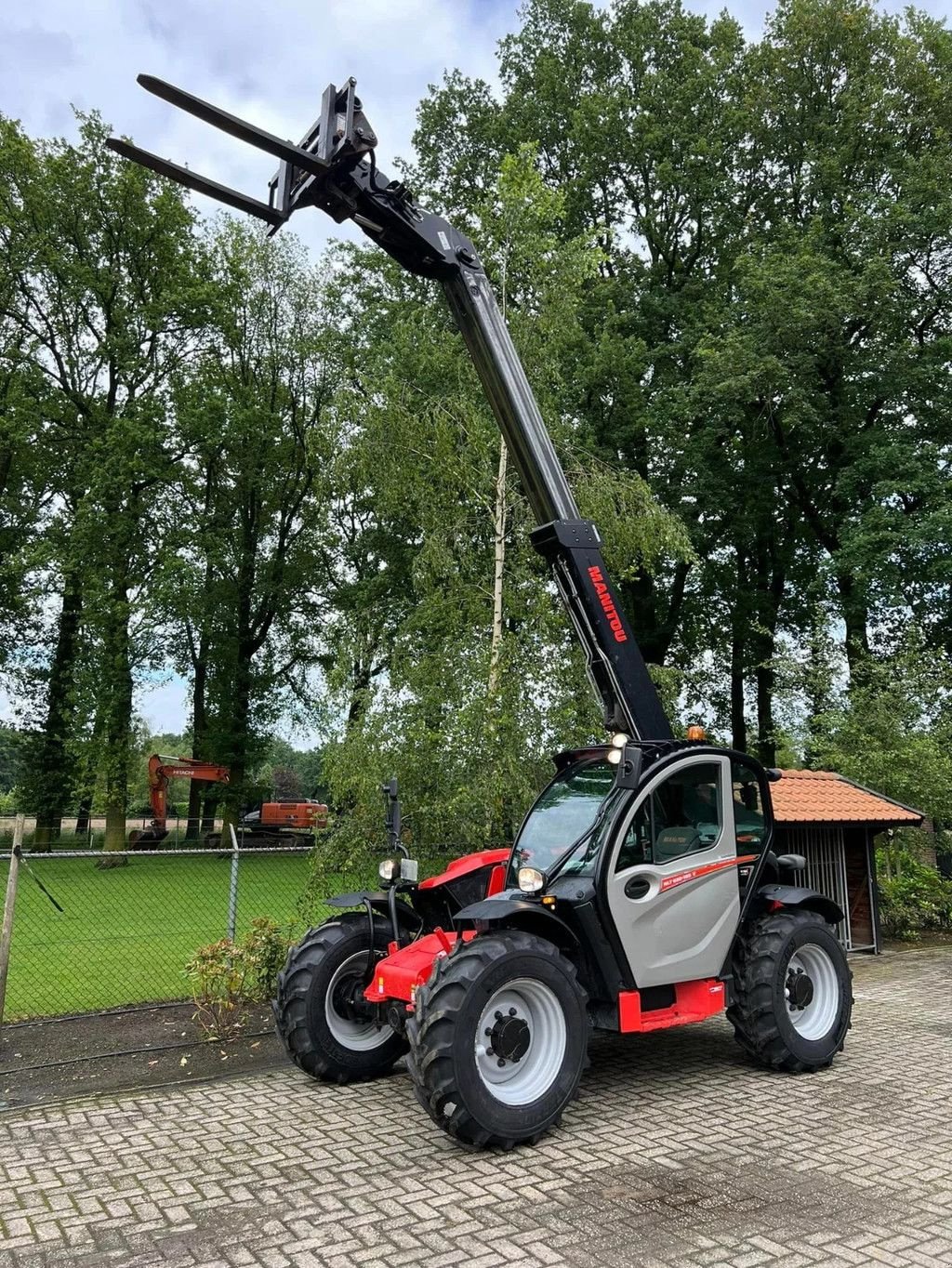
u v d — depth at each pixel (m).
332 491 11.78
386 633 10.23
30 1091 5.88
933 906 12.66
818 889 11.30
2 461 25.84
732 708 27.48
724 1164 4.55
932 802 13.06
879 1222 3.88
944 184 20.00
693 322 23.62
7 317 25.45
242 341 28.05
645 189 25.06
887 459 19.67
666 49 25.27
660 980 5.64
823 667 14.52
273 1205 4.11
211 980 7.30
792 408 20.53
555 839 6.05
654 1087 5.89
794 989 6.29
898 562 19.44
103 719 23.67
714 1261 3.56
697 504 22.88
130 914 13.13
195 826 30.61
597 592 6.25
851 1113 5.34
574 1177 4.39
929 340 21.61
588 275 11.43
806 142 23.28
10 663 27.88
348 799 9.20
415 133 25.38
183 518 26.83
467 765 8.84
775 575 27.00
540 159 25.00
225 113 5.24
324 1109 5.50
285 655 30.50
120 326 26.11
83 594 23.94
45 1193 4.27
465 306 6.29
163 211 26.16
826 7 22.77
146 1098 5.74
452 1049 4.68
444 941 5.62
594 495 10.05
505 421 6.28
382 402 10.29
